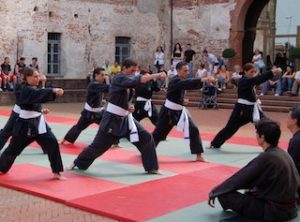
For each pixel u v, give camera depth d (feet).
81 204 21.49
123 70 26.91
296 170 19.10
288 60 75.56
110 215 20.17
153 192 23.62
